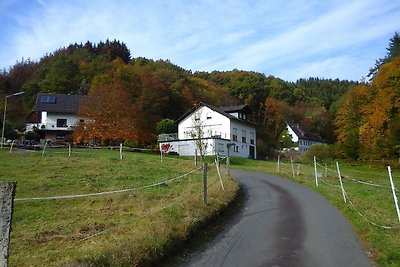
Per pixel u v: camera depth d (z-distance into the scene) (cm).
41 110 6631
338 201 1677
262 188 2208
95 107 5297
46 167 2489
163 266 870
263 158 6762
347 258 929
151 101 7125
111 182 2081
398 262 868
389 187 2222
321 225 1274
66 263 746
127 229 1087
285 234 1160
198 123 5478
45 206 1512
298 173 3055
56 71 9094
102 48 11775
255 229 1228
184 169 2772
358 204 1586
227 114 5784
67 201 1602
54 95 7025
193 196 1516
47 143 4647
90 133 5169
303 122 10681
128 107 5494
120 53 11969
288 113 10456
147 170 2562
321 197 1872
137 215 1350
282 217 1405
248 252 983
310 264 886
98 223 1242
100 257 758
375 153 4597
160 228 1002
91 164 2686
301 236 1135
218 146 5356
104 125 5228
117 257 777
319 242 1070
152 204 1546
